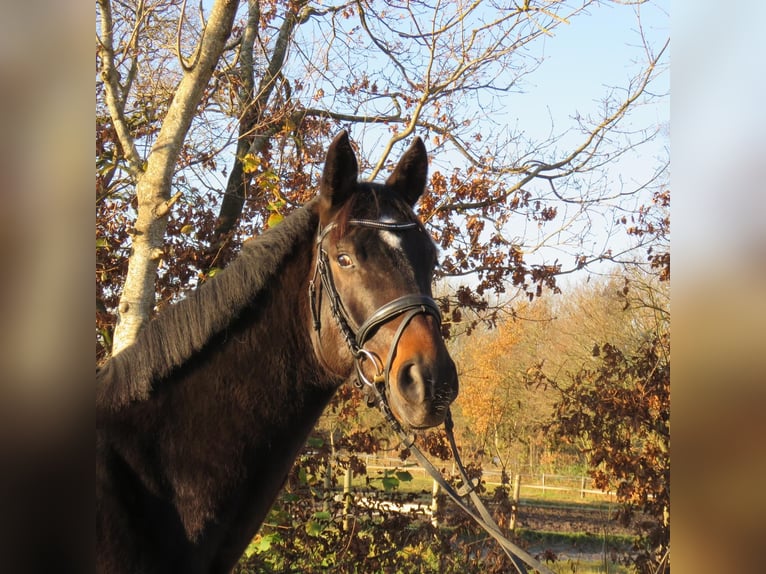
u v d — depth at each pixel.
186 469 2.45
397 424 2.62
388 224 2.62
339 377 2.71
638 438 7.93
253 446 2.56
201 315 2.57
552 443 8.16
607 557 10.59
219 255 6.52
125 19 6.98
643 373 7.64
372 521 6.91
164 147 4.43
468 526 7.27
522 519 13.23
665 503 7.41
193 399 2.53
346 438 6.72
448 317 7.46
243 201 6.89
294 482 6.24
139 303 4.30
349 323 2.59
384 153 5.98
